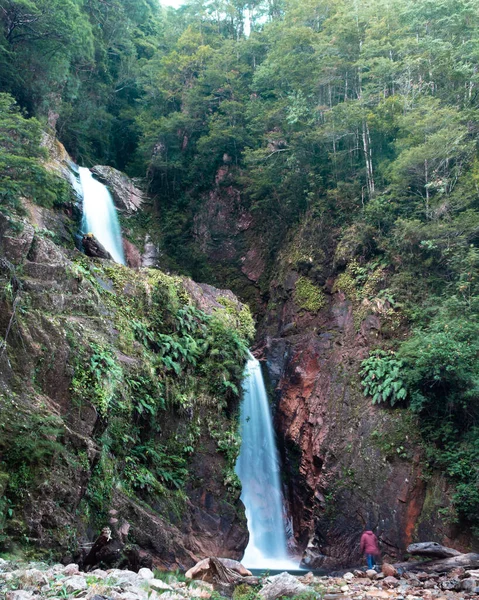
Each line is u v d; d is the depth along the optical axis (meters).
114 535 11.56
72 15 27.81
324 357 23.88
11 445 9.98
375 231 24.91
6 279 12.35
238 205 33.00
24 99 28.20
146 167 36.97
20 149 19.17
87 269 17.53
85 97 37.31
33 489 9.94
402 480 19.38
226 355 20.09
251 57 38.44
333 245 26.69
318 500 20.73
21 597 5.34
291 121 28.80
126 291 18.22
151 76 40.09
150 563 12.16
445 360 19.27
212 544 16.23
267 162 30.77
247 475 22.02
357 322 23.69
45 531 9.77
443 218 23.09
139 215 33.72
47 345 11.92
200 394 18.72
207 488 17.33
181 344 18.88
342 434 21.41
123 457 14.04
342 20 31.11
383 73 27.75
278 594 7.45
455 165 24.05
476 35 28.27
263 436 23.53
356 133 27.84
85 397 12.08
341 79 29.92
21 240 14.23
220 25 45.62
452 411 19.91
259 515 21.91
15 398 10.64
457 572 10.15
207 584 8.12
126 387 14.65
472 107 26.05
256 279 30.80
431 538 18.19
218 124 33.44
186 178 35.19
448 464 19.00
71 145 35.28
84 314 14.98
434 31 30.27
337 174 28.48
